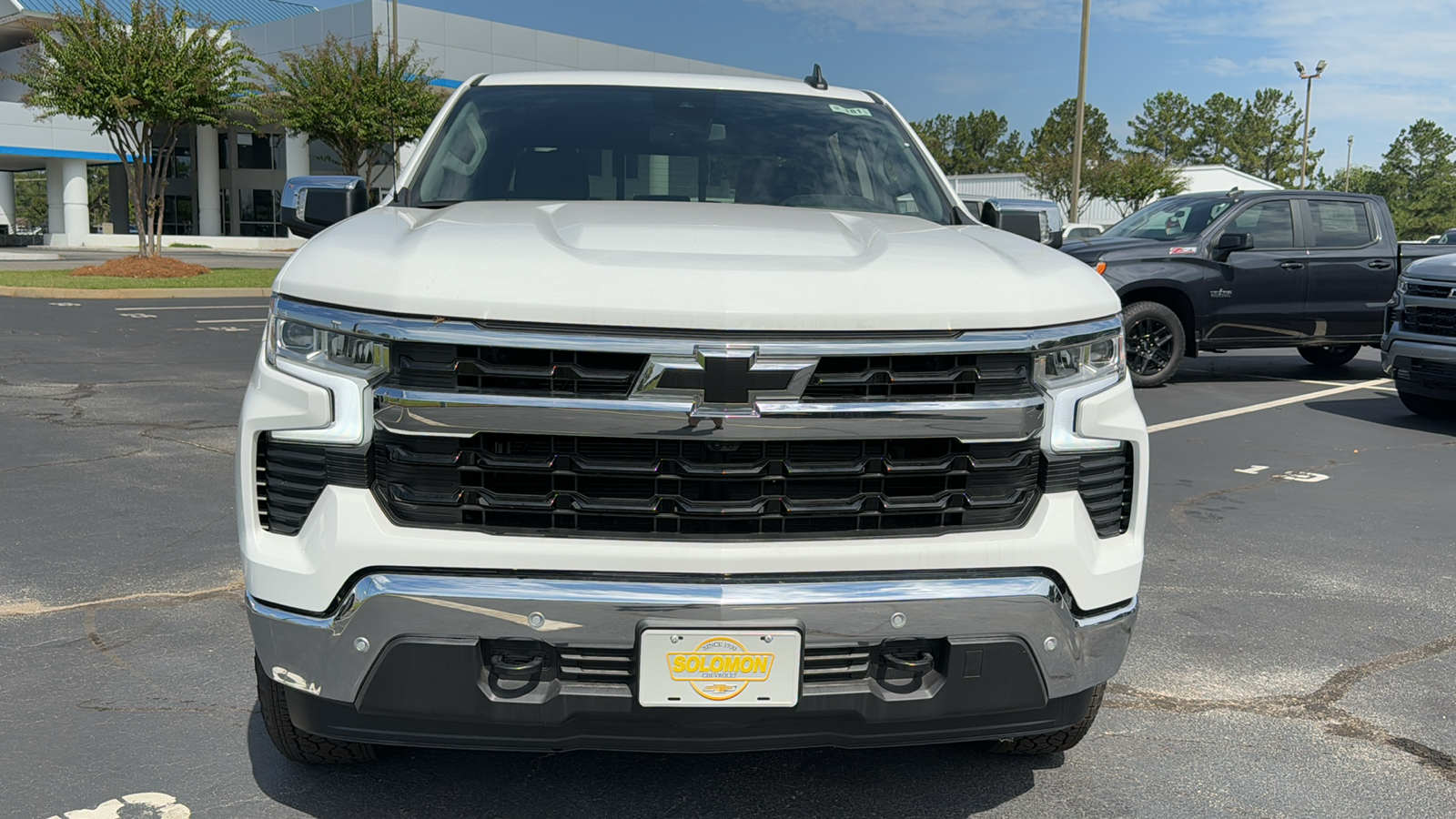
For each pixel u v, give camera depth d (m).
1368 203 10.97
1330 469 7.10
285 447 2.30
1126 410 2.48
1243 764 3.05
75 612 4.01
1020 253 2.63
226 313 16.09
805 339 2.16
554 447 2.18
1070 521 2.35
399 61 35.91
